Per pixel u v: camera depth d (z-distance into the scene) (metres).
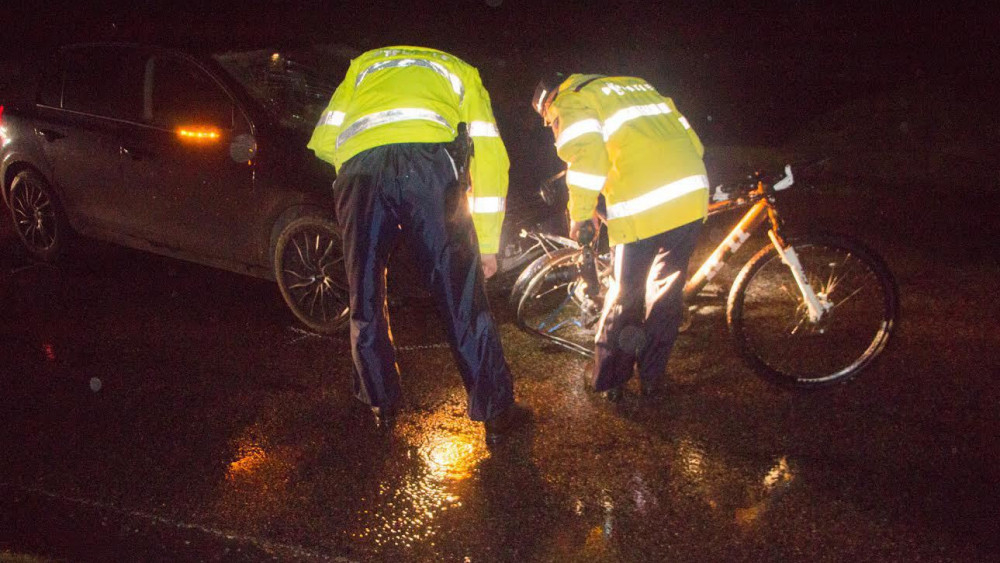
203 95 5.14
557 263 4.52
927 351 4.59
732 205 4.16
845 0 14.42
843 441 3.77
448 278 3.53
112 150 5.41
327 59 5.54
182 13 14.38
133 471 3.58
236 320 5.15
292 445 3.78
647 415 4.02
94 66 5.57
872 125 8.37
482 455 3.70
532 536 3.16
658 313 3.96
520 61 13.02
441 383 4.37
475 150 3.54
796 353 4.59
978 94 8.18
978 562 3.01
